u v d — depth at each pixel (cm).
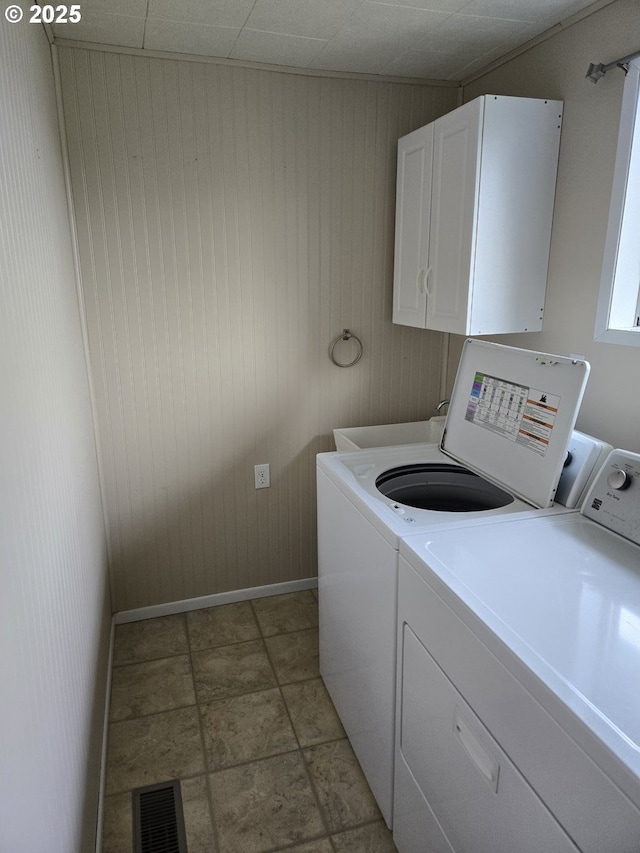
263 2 172
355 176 243
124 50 206
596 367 183
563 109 189
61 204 193
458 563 126
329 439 269
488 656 104
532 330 205
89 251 218
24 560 93
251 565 272
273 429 259
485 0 171
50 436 127
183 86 215
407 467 196
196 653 237
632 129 164
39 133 150
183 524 257
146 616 261
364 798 172
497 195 189
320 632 218
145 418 241
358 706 179
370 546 158
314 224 243
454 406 207
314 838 160
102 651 209
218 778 179
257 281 241
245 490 262
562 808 87
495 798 105
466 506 195
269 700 211
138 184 218
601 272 178
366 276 255
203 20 185
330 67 227
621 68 166
